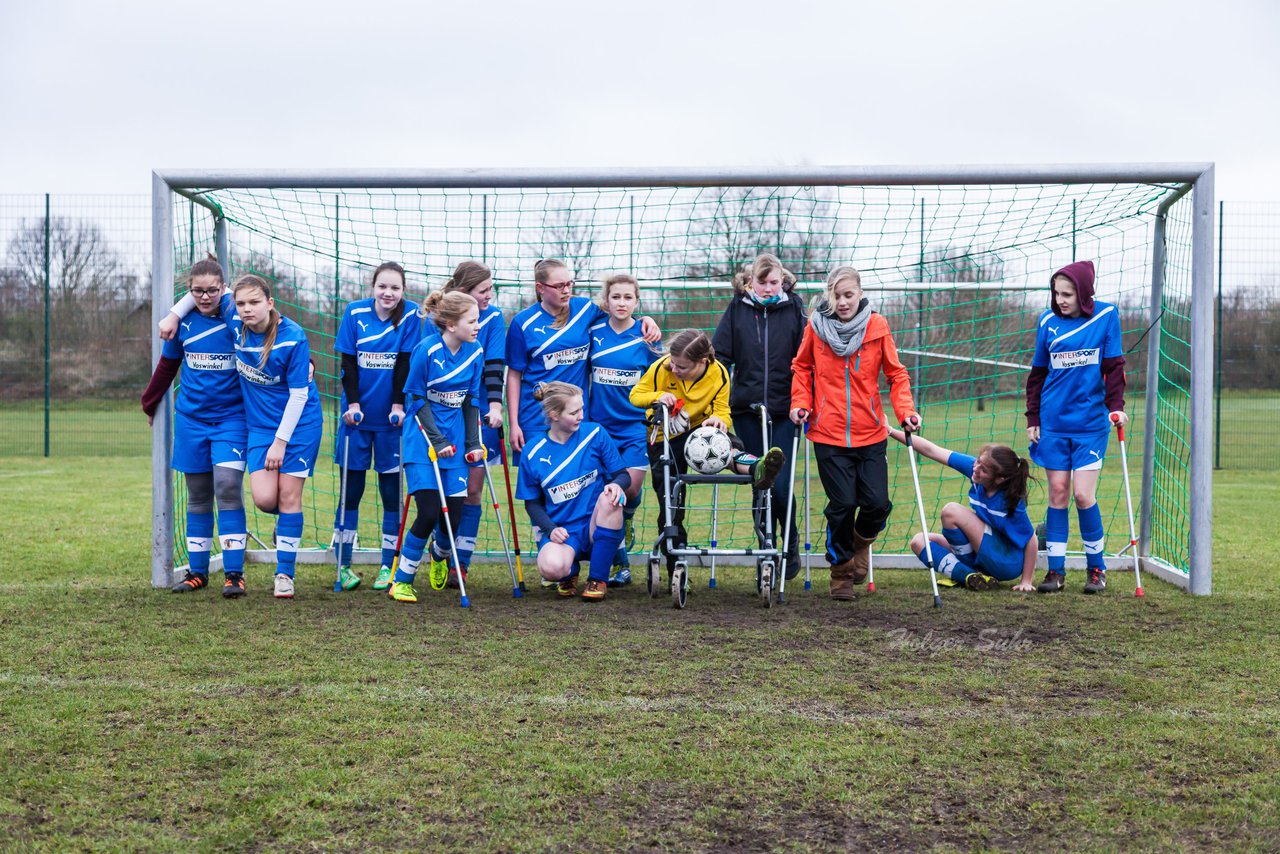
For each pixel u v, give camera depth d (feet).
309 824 9.12
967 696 12.85
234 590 18.86
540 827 9.09
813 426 19.27
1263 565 22.62
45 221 53.16
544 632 16.21
